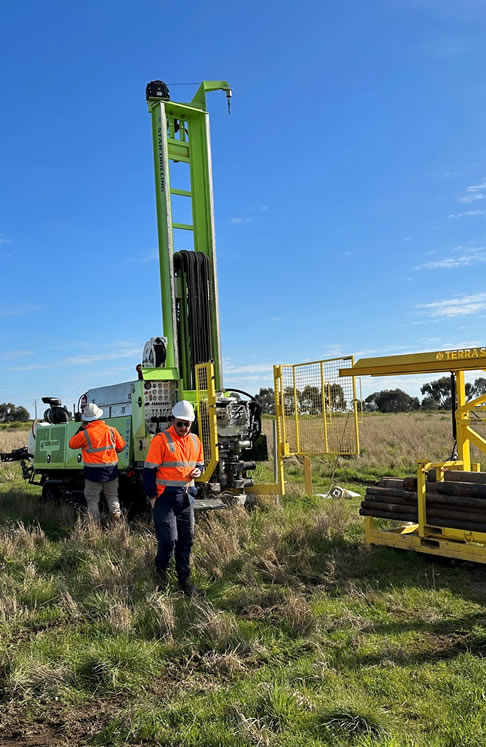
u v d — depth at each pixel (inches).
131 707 143.0
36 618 201.2
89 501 342.6
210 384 336.8
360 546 283.1
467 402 283.6
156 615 194.2
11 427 1654.8
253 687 148.1
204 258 394.6
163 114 394.9
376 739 124.3
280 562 256.4
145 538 289.3
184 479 233.5
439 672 155.9
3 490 522.0
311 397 387.5
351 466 583.8
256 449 386.9
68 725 139.2
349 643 175.8
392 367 280.5
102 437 339.9
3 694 152.6
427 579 234.5
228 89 416.5
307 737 126.7
